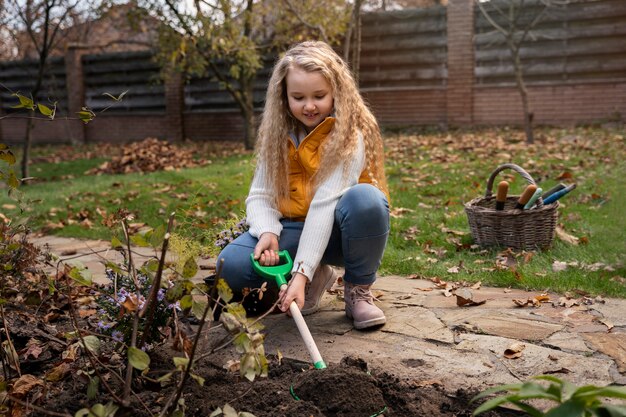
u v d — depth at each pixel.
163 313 2.14
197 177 7.63
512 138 9.75
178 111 14.66
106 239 4.92
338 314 2.80
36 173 9.91
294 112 2.47
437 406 1.87
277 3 9.93
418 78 12.34
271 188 2.57
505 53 11.59
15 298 2.76
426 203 5.54
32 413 1.87
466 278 3.33
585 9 10.84
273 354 2.32
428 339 2.44
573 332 2.45
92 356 1.77
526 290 3.11
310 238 2.34
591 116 11.22
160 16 9.66
